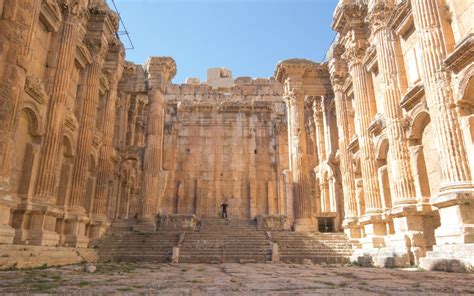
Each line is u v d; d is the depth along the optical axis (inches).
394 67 729.6
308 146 1437.0
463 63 487.5
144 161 1138.7
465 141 488.1
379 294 205.2
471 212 455.8
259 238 865.5
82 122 858.8
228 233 919.7
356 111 898.7
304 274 388.5
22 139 636.7
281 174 1573.6
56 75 719.7
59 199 761.0
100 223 900.6
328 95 1186.6
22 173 629.9
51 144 677.9
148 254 772.0
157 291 228.2
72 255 641.6
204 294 210.1
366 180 825.5
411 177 666.8
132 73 1224.2
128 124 1363.2
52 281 307.7
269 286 255.4
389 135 713.6
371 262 613.0
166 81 1266.0
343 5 921.5
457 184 475.8
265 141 1658.5
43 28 716.7
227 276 359.6
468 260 389.4
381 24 764.6
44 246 568.7
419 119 655.1
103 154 995.9
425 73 555.2
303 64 1161.4
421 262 477.7
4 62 486.6
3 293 219.6
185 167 1608.0
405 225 634.2
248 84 1740.9
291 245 814.5
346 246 805.2
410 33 706.2
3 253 454.3
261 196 1582.2
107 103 1035.9
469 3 509.4
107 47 981.2
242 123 1678.2
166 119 1664.6
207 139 1652.3
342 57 973.2
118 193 1208.2
